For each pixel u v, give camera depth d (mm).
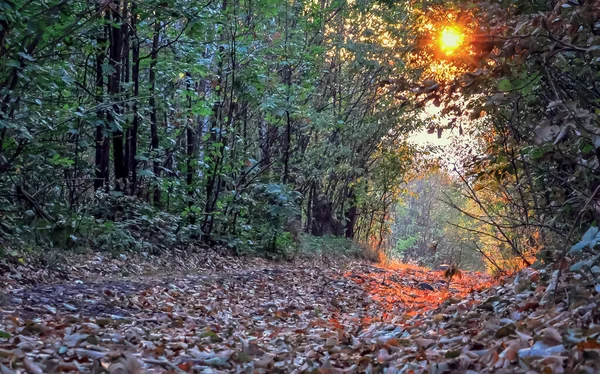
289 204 15930
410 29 15117
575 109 3672
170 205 14797
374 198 25359
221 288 9852
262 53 16141
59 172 11367
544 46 4254
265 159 17766
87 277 8750
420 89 4684
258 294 10016
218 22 12109
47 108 9820
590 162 4820
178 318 6746
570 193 6250
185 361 4488
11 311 5887
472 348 3957
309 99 20062
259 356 4910
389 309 9289
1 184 9648
